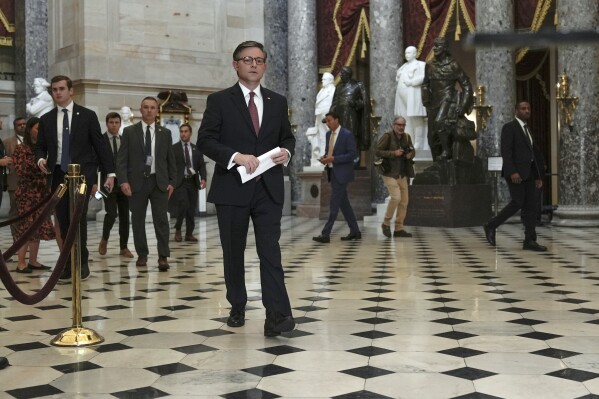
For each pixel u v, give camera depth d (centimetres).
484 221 1523
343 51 1972
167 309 608
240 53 510
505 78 1584
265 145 509
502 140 1020
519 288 699
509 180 1033
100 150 773
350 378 392
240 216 505
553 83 2241
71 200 501
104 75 1905
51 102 1850
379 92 1794
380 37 1797
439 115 1508
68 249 473
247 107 511
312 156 1881
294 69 2006
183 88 2025
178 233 1248
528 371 402
